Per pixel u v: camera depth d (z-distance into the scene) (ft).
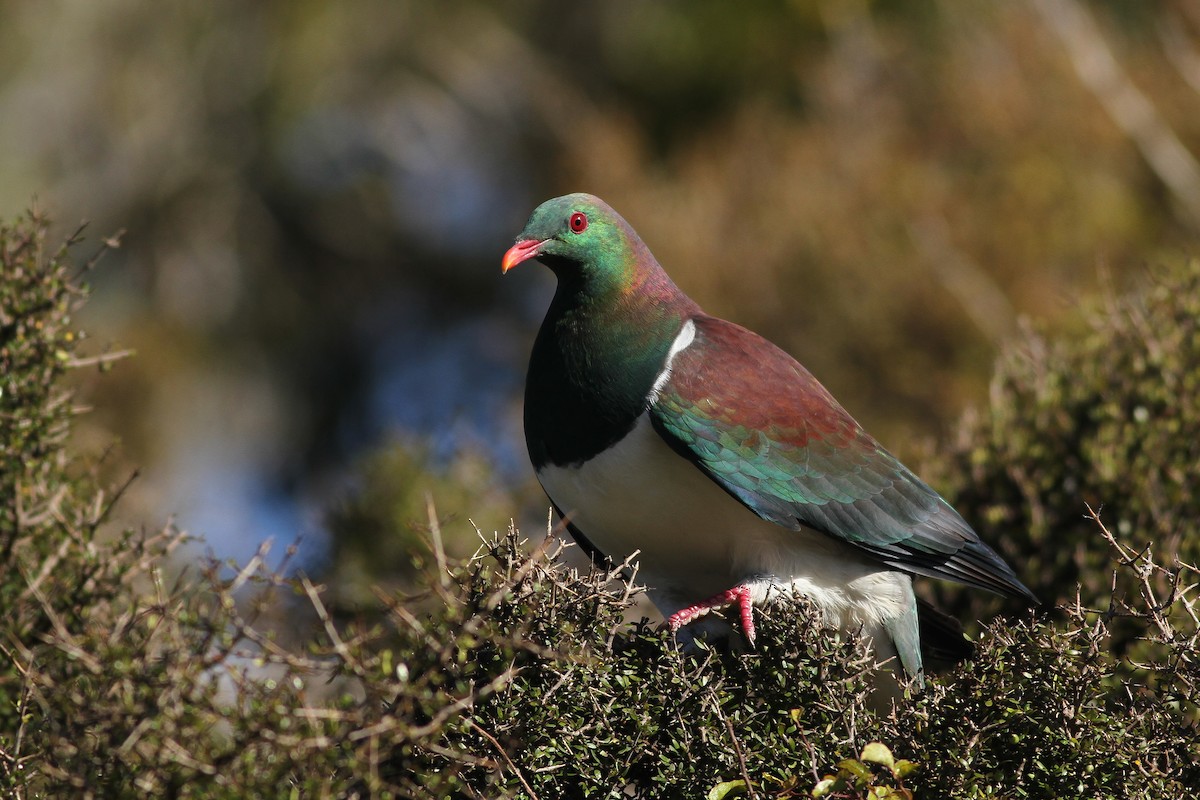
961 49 70.03
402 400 81.87
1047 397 32.58
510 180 84.69
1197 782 20.49
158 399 73.05
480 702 19.94
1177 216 63.67
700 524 26.55
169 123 78.59
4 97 76.07
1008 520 31.55
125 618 17.49
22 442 24.68
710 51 77.77
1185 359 31.71
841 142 67.26
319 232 82.58
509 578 19.61
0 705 21.89
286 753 16.62
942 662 28.99
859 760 19.44
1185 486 29.86
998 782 20.31
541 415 26.94
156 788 16.46
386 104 83.05
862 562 27.22
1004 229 62.44
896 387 60.29
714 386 26.20
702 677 20.70
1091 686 20.54
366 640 17.56
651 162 75.66
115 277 77.15
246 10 79.71
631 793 22.79
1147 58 67.05
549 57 82.38
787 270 63.52
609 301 26.61
